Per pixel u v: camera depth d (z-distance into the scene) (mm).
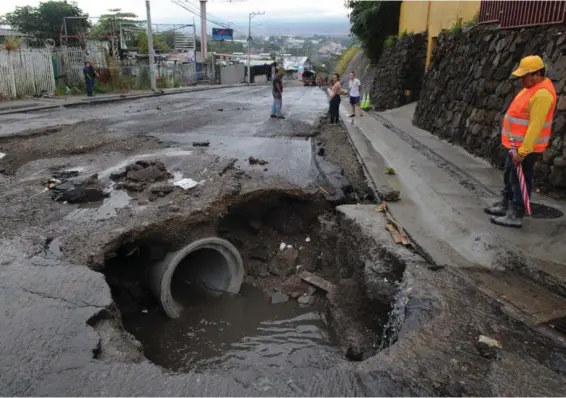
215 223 6898
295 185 8000
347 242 6438
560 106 6867
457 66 11766
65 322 4086
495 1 10203
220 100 23656
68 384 3369
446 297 4348
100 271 5707
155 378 3471
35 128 12562
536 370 3420
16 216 6488
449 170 8695
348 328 5578
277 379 3533
